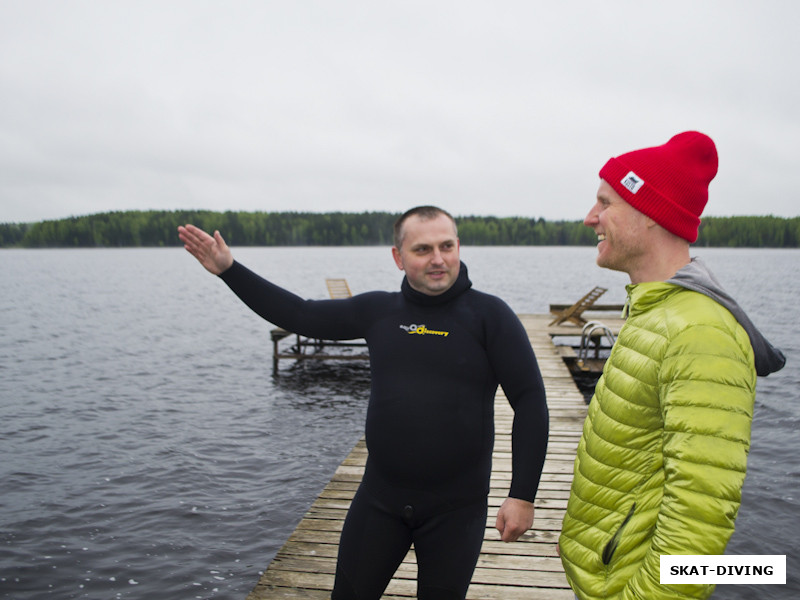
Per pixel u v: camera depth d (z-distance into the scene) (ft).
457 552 6.28
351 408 36.70
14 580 17.03
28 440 30.01
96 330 73.51
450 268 6.59
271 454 27.99
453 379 6.47
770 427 31.73
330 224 621.31
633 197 4.99
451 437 6.34
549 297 118.32
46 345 61.72
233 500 22.67
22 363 51.70
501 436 20.66
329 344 61.77
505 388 6.61
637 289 4.97
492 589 10.67
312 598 10.23
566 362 38.91
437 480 6.34
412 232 6.51
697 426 4.15
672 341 4.47
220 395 40.01
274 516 21.30
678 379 4.32
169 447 28.91
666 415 4.35
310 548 11.98
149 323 80.74
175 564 17.94
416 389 6.46
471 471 6.45
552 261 312.91
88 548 18.93
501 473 16.89
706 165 4.96
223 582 17.02
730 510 4.05
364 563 6.48
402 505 6.42
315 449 28.73
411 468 6.36
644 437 4.75
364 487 6.79
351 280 170.60
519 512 6.09
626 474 4.84
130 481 24.52
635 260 5.17
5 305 106.22
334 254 469.16
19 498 22.75
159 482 24.39
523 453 6.26
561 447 19.25
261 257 394.32
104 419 33.96
